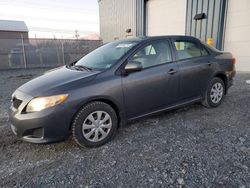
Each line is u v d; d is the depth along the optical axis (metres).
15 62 14.82
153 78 3.22
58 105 2.51
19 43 15.12
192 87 3.77
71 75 2.96
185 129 3.27
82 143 2.73
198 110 4.12
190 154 2.55
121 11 16.19
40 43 15.75
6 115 4.18
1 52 14.50
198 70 3.79
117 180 2.13
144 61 3.22
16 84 8.22
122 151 2.69
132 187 2.02
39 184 2.10
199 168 2.27
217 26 8.96
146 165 2.37
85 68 3.23
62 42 16.61
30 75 10.97
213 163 2.35
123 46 3.38
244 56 8.41
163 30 12.38
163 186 2.02
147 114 3.32
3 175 2.27
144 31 13.84
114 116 2.96
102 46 3.93
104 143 2.89
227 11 8.70
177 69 3.49
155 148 2.73
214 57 4.09
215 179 2.09
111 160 2.49
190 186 2.00
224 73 4.23
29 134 2.56
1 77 10.38
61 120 2.54
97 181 2.12
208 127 3.32
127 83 2.98
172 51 3.54
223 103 4.53
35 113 2.47
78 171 2.30
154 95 3.29
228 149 2.64
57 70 3.44
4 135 3.23
